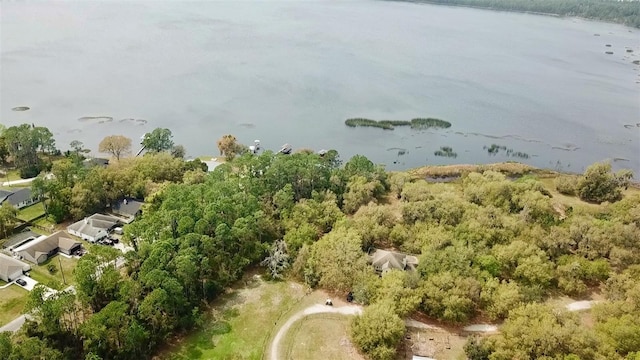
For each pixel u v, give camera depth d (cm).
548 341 9681
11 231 14462
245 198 14150
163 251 11044
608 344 9906
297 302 11856
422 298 11444
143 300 10225
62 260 13350
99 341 9688
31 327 9731
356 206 15900
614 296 11681
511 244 12938
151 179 16675
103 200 15962
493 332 11112
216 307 11644
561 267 12506
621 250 12875
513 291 11331
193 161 18425
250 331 10931
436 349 10581
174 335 10781
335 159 19488
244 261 12625
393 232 13950
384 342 10212
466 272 11956
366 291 11644
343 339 10700
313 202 14875
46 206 15438
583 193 18375
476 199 16288
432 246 13062
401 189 17400
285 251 13300
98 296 10688
